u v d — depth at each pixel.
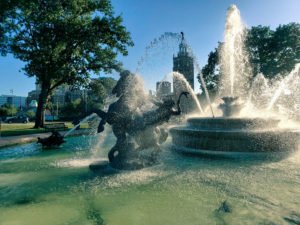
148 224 3.55
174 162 6.93
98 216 3.88
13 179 6.09
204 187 4.92
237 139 7.28
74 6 23.95
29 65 24.66
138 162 6.36
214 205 4.07
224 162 6.72
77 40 25.69
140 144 6.60
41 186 5.45
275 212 3.67
